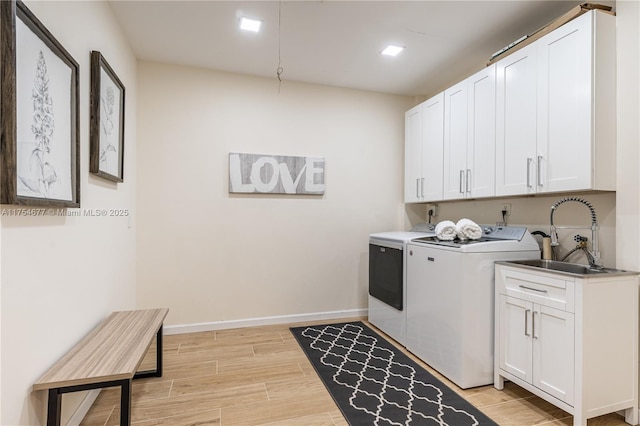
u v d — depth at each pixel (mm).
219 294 3203
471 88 2635
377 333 3111
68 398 1594
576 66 1849
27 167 1160
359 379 2240
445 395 2051
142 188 2980
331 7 2182
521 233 2348
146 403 1944
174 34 2533
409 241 2705
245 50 2785
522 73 2174
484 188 2496
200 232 3141
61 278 1460
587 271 1887
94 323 1867
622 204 1855
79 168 1575
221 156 3193
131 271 2793
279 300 3393
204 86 3143
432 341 2406
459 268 2158
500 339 2125
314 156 3477
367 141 3691
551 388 1789
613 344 1715
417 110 3387
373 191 3713
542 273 1844
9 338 1094
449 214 3469
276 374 2305
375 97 3725
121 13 2246
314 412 1871
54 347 1391
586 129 1799
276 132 3363
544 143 2027
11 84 1043
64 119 1445
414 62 2996
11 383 1102
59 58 1390
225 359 2537
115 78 2170
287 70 3174
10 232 1100
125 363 1393
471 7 2176
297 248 3445
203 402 1962
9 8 1032
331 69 3148
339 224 3592
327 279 3553
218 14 2268
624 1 1830
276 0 2105
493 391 2111
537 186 2072
